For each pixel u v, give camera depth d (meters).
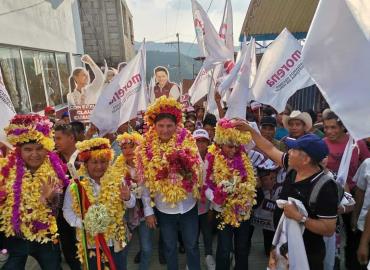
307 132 3.87
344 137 3.51
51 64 10.46
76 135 4.21
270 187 3.45
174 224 3.19
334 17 1.80
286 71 4.55
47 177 2.73
